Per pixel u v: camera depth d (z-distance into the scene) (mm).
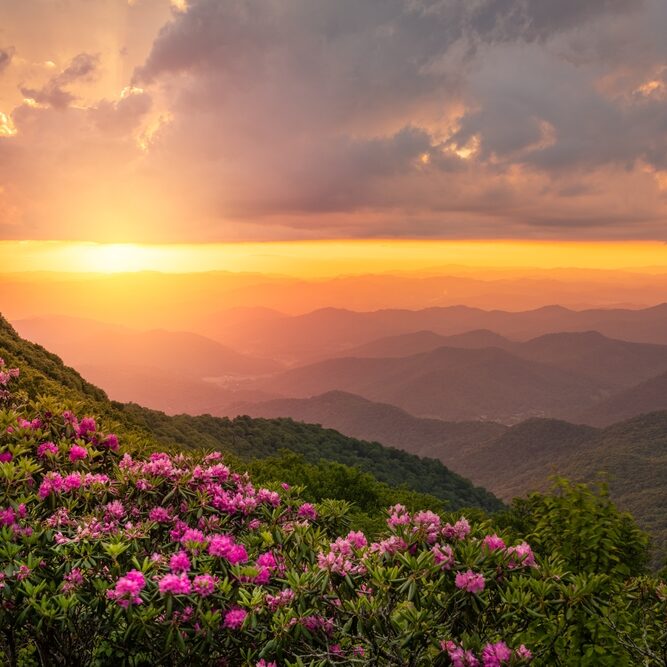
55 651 5156
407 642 4430
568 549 7293
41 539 5277
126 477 6406
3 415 7215
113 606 4684
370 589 4910
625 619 6316
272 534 5977
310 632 4758
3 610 4746
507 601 4672
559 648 5820
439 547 4898
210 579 4824
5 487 5812
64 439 7246
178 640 4594
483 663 4414
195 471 6559
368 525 14508
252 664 4824
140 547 5594
